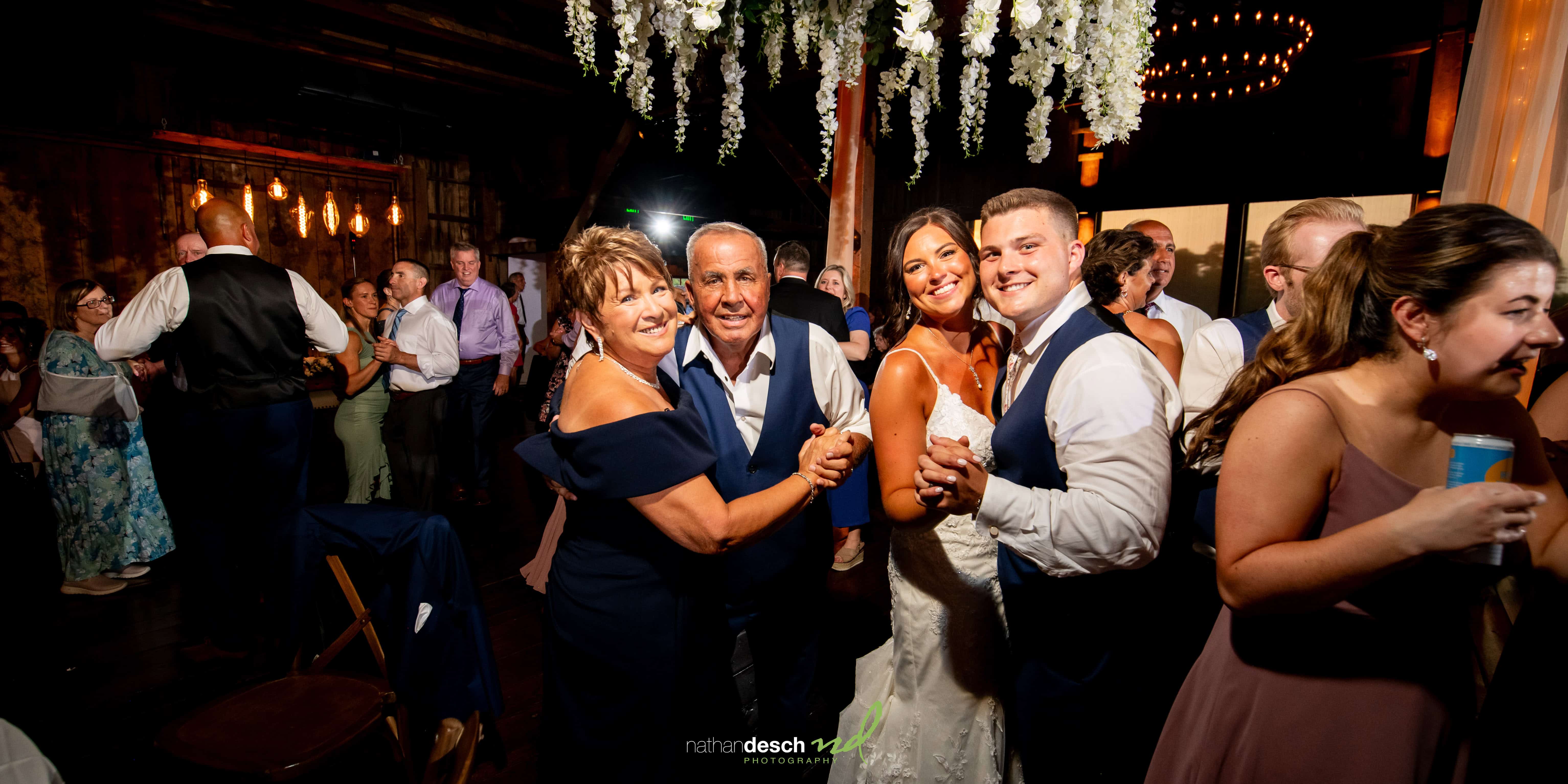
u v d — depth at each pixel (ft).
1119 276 6.41
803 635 5.71
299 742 4.46
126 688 7.50
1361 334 2.85
